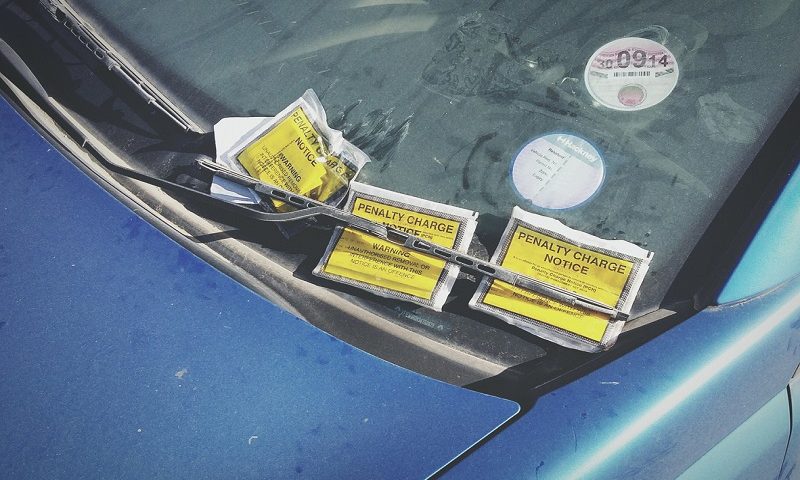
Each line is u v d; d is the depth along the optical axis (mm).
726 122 684
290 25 766
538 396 604
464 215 666
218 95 744
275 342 637
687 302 631
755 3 720
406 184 694
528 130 700
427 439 592
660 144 683
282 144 713
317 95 733
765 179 662
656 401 588
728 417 593
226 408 614
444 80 726
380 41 749
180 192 681
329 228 686
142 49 766
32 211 701
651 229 658
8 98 754
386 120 718
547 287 629
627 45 719
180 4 783
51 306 662
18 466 612
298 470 589
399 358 634
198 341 639
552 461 573
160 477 598
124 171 704
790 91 688
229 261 677
